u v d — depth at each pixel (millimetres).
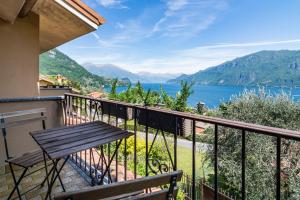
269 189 8039
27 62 5316
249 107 9672
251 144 8391
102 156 3059
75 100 4023
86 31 5730
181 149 14758
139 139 11016
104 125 2691
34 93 5418
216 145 1619
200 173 10414
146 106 2326
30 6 4430
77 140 2146
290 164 7945
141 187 1264
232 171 8703
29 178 3250
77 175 3355
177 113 1898
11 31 5062
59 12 4934
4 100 3701
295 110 8914
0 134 3699
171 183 1376
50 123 4254
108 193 1162
